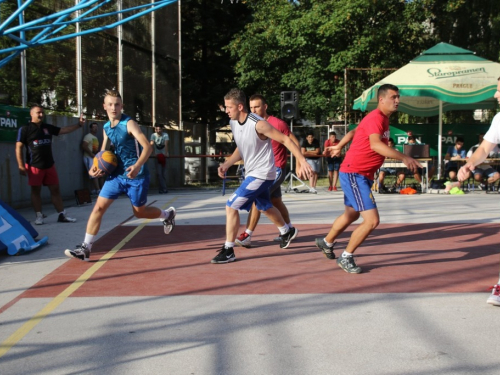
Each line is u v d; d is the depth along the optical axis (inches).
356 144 223.8
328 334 156.3
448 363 135.6
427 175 608.7
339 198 548.7
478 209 436.5
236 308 181.3
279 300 189.8
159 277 224.1
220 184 922.1
